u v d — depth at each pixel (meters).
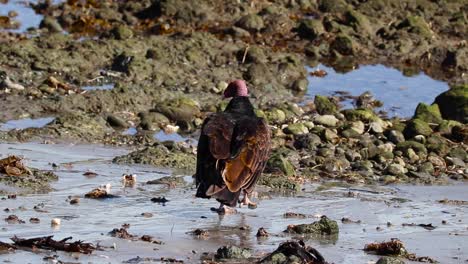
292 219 18.41
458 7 41.47
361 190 21.52
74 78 30.66
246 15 38.12
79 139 25.03
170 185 20.53
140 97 28.88
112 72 31.42
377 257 16.03
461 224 18.56
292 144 25.55
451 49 37.22
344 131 26.72
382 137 26.59
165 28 37.66
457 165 24.64
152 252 15.67
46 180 20.16
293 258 15.38
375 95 32.09
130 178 20.77
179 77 31.62
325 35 37.81
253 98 30.55
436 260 16.06
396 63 36.72
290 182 21.05
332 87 32.81
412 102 31.53
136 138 25.52
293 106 29.17
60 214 17.72
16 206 18.08
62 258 14.97
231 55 34.25
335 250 16.39
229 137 18.28
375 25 39.03
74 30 37.53
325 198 20.39
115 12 39.06
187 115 27.52
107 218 17.67
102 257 15.18
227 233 17.17
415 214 19.28
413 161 24.75
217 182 17.69
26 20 38.34
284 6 40.56
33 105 27.66
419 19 39.34
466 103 28.88
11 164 20.39
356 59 36.72
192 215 18.30
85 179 20.62
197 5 38.84
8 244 15.29
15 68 30.84
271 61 34.03
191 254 15.71
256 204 19.38
